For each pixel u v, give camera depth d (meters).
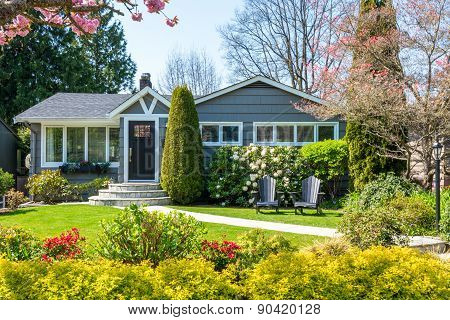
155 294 3.72
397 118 11.27
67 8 3.13
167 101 15.14
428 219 8.64
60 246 5.27
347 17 13.43
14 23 3.82
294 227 9.29
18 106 24.88
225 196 14.07
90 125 16.34
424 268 4.07
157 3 3.46
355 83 11.57
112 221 5.31
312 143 14.49
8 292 3.71
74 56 26.67
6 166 19.59
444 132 10.98
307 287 3.86
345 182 14.60
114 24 33.69
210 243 5.35
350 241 6.25
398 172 12.59
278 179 13.94
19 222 9.90
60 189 14.99
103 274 3.89
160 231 5.08
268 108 15.13
